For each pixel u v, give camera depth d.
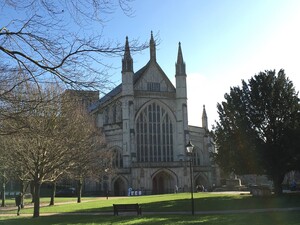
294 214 26.56
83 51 9.95
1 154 36.81
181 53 107.44
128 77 101.00
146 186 95.19
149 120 103.19
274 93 47.09
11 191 104.69
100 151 60.84
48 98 16.11
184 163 99.00
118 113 103.38
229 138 50.34
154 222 24.70
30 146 32.84
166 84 107.19
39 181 34.94
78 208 43.41
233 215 27.41
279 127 46.69
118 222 25.64
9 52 9.83
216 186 97.06
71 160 36.72
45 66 10.05
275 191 48.28
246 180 101.62
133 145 98.31
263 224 21.11
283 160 46.22
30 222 28.22
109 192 94.19
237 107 49.47
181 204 40.88
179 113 104.88
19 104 11.14
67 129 35.03
